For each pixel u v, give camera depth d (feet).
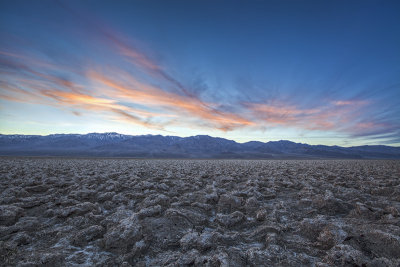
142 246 15.76
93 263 14.17
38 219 22.82
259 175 62.80
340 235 16.11
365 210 23.08
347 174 62.59
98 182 45.03
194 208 26.37
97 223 21.15
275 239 17.24
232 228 21.12
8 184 40.22
